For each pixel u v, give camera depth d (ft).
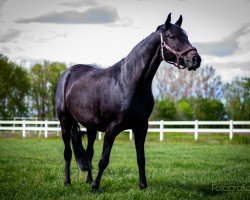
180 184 23.63
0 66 134.72
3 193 20.84
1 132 100.78
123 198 19.07
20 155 43.50
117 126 20.07
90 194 20.15
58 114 24.98
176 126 105.50
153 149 53.67
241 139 67.62
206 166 34.42
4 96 132.26
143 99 19.81
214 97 165.07
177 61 19.25
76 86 22.95
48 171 29.07
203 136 88.22
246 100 111.65
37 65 163.94
